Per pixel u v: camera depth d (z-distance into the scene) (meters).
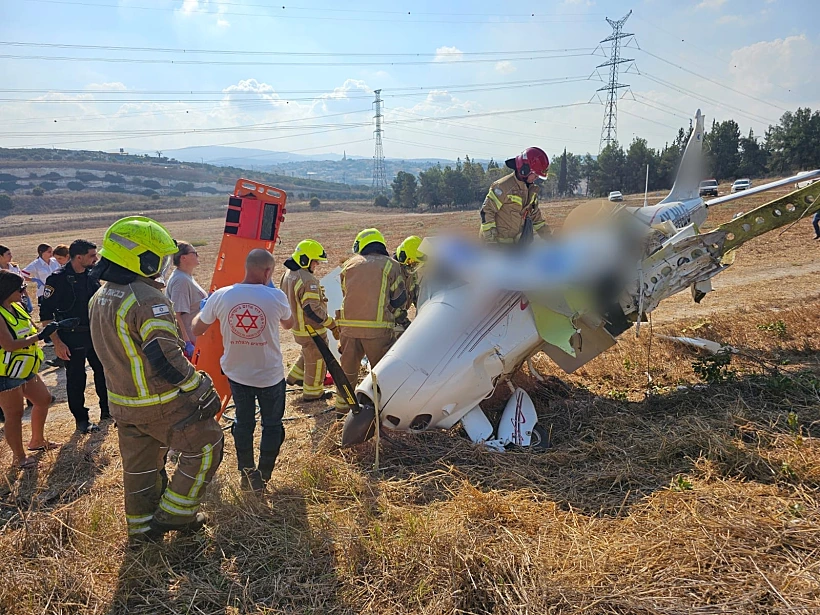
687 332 8.41
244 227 6.15
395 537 3.74
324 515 4.06
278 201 6.23
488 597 3.21
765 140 62.28
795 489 4.05
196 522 4.00
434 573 3.36
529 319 5.48
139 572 3.62
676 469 4.58
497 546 3.53
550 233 6.11
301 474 4.70
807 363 7.00
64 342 6.14
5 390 5.20
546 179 5.86
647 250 6.20
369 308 5.92
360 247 6.16
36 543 3.89
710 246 6.54
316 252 6.54
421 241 6.32
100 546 3.88
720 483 4.23
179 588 3.51
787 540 3.48
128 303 3.53
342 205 96.50
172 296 6.22
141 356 3.59
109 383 3.69
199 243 36.50
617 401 6.16
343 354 6.06
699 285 7.70
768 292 11.98
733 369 6.86
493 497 4.14
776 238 19.41
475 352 5.20
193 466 3.82
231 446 5.68
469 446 5.13
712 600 3.08
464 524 3.77
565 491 4.40
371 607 3.25
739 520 3.64
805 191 6.31
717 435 4.82
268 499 4.43
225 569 3.65
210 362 5.83
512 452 5.07
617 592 3.12
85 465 5.41
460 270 5.54
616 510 4.09
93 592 3.48
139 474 3.85
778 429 5.04
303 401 7.04
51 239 47.81
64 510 4.25
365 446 5.32
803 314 8.96
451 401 5.17
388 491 4.48
